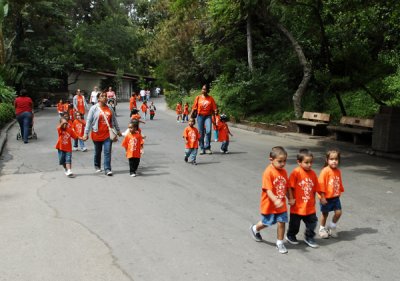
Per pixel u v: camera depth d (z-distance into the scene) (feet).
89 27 188.55
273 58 77.82
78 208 23.04
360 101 56.03
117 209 22.81
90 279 14.79
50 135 54.80
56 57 126.93
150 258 16.49
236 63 77.71
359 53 59.98
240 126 64.59
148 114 94.79
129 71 200.75
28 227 20.10
